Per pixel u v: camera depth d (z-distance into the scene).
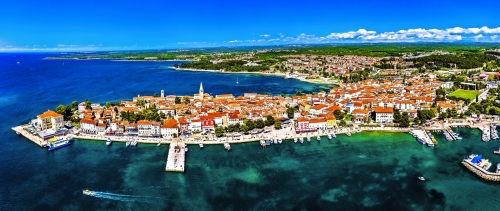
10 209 190.38
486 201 198.62
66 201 198.50
